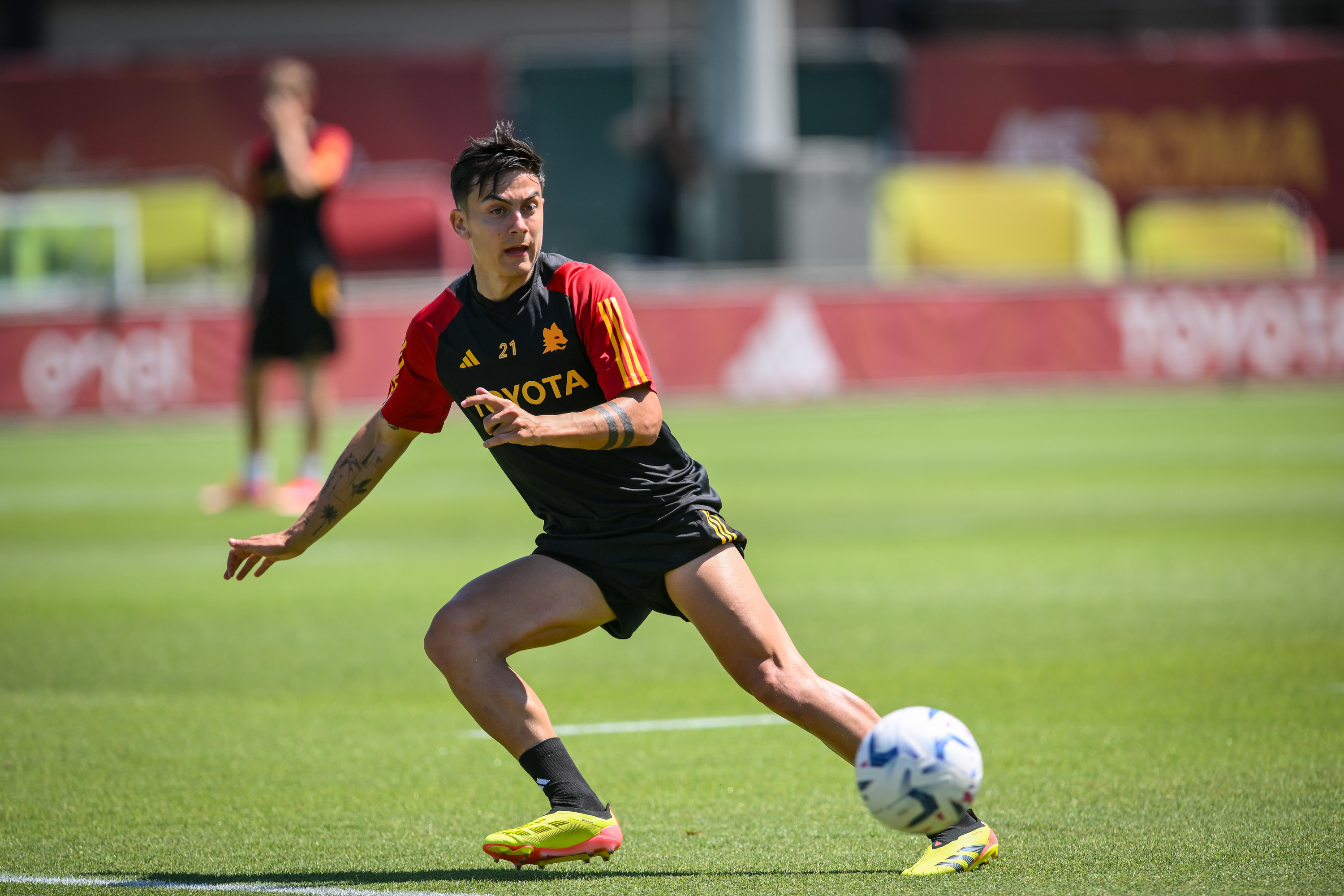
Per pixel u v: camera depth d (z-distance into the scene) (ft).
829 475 174.60
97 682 82.23
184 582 114.83
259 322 149.89
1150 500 152.35
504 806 59.11
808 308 256.11
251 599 107.76
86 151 318.86
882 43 405.59
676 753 67.05
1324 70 340.80
